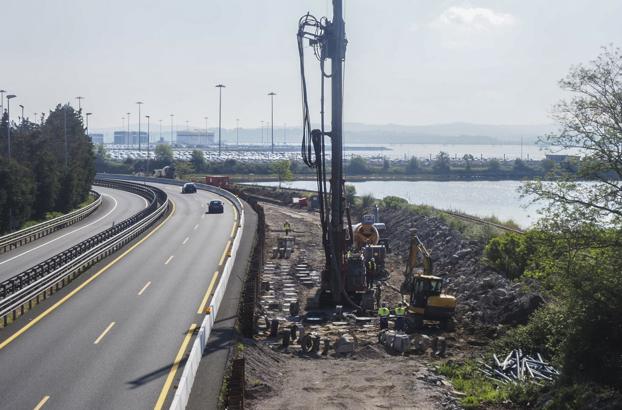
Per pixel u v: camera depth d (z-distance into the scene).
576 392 26.97
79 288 40.56
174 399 20.81
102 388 23.86
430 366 32.19
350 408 26.03
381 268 55.25
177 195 109.62
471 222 69.00
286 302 44.94
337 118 45.31
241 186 130.12
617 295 30.03
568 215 31.55
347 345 34.47
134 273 45.31
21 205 70.25
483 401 27.52
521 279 43.06
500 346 34.38
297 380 29.28
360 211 90.62
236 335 31.50
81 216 79.88
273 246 65.69
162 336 30.48
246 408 25.16
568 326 31.67
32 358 27.12
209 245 57.94
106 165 194.25
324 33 44.72
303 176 198.38
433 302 38.81
